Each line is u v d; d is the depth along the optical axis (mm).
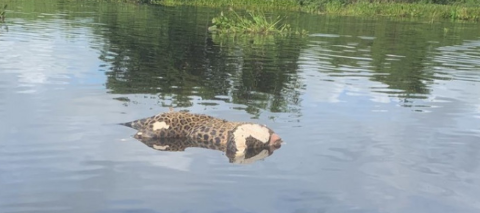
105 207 3521
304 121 5777
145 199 3660
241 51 11344
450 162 4629
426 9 28953
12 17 15656
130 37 12562
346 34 16172
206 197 3727
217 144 5016
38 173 4047
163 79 7816
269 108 6309
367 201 3764
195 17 19766
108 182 3936
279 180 4090
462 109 6633
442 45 14141
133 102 6305
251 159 4574
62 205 3537
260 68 9242
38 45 10398
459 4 34562
